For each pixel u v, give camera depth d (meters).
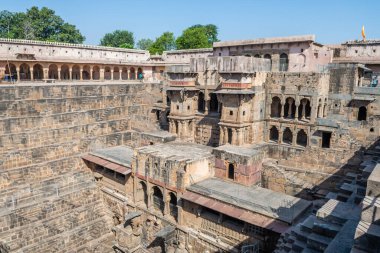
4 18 112.56
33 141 43.47
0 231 35.53
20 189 39.62
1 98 42.94
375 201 17.34
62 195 42.41
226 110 43.94
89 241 41.19
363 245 16.08
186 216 35.62
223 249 31.91
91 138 48.78
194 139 52.09
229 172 37.38
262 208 29.78
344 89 42.53
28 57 62.16
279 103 45.56
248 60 43.25
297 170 40.50
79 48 73.06
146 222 39.66
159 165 37.16
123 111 55.34
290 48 50.12
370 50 53.44
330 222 23.09
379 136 39.72
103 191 45.91
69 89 50.03
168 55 82.88
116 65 76.69
